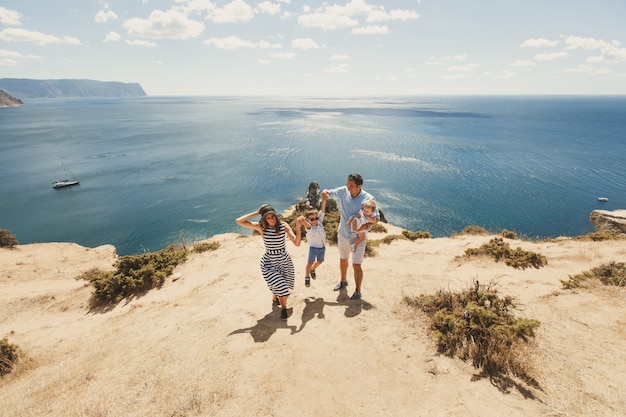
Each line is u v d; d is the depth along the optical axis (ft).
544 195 153.38
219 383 13.15
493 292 19.95
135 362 15.53
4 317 32.94
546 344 15.35
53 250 80.28
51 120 588.09
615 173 187.11
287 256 18.72
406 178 184.75
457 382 12.87
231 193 165.99
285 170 206.80
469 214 133.59
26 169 215.51
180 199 157.17
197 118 623.77
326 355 14.78
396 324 17.25
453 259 31.60
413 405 11.75
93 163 230.89
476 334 15.25
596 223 84.64
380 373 13.56
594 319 17.44
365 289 22.17
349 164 219.00
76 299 34.88
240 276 28.35
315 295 21.40
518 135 345.31
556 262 28.55
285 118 595.06
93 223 130.41
